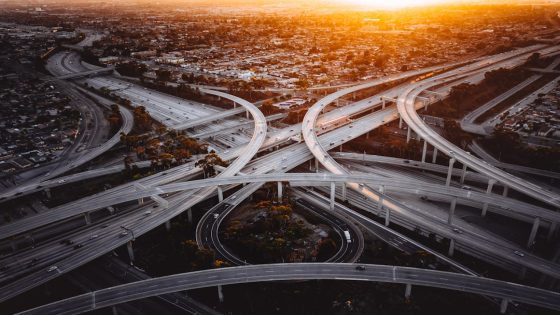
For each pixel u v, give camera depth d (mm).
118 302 171375
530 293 171875
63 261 199500
